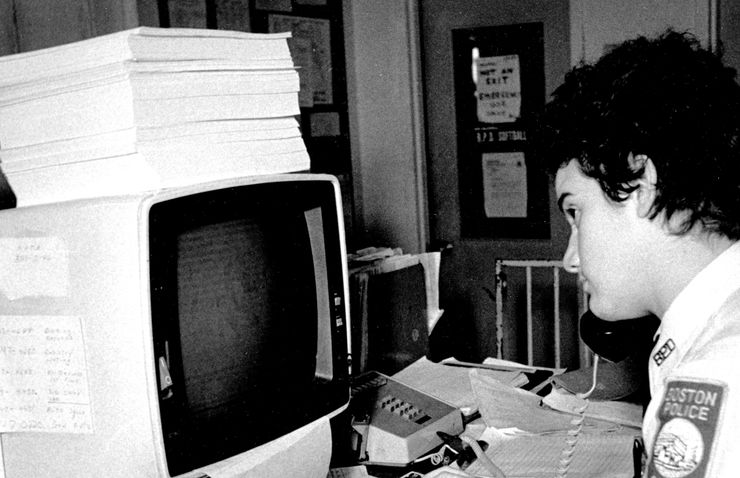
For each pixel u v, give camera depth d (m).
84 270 0.94
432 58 3.15
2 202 1.18
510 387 1.59
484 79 3.09
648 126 0.73
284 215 1.12
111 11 1.90
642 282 0.79
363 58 3.06
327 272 1.19
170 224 0.93
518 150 3.06
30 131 1.05
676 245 0.76
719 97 0.75
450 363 1.89
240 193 1.03
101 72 0.96
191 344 0.98
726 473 0.64
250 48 1.10
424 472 1.29
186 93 1.01
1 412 1.04
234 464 1.05
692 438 0.66
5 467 1.06
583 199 0.81
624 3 2.82
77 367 0.97
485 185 3.14
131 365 0.93
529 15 2.99
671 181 0.73
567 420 1.47
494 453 1.35
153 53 0.97
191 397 0.98
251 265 1.07
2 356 1.02
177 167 0.99
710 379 0.67
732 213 0.74
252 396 1.07
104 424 0.97
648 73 0.75
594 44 2.87
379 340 1.74
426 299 1.92
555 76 2.98
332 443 1.35
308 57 2.76
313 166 2.83
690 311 0.76
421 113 3.08
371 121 3.09
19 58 1.03
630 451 1.30
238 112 1.08
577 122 0.78
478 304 3.21
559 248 3.04
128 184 0.98
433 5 3.11
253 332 1.08
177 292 0.95
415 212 3.09
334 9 2.90
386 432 1.33
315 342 1.20
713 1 2.71
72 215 0.94
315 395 1.17
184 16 2.16
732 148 0.73
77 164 1.01
